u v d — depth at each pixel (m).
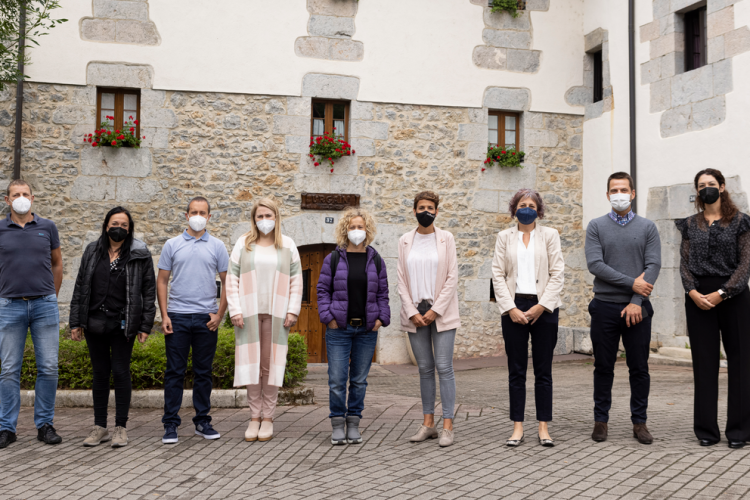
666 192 8.86
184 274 4.39
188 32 9.09
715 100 8.16
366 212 4.41
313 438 4.44
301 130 9.39
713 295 3.93
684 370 7.76
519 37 10.20
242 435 4.52
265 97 9.32
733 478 3.29
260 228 4.44
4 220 4.33
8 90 8.52
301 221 9.34
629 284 4.08
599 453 3.87
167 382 4.33
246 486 3.41
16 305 4.25
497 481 3.41
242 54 9.24
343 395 4.32
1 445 4.13
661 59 8.99
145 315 4.29
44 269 4.33
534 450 4.01
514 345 4.20
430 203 4.34
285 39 9.38
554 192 10.27
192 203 4.46
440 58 9.88
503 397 6.34
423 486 3.37
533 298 4.17
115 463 3.83
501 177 10.04
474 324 9.84
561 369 8.45
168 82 9.01
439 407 5.60
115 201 8.82
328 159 9.43
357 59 9.60
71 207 8.70
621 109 9.63
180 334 4.34
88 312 4.18
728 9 8.02
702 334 4.04
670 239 8.81
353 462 3.85
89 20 8.80
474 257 9.88
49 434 4.27
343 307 4.24
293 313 4.47
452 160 9.87
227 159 9.16
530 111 10.20
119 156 8.85
